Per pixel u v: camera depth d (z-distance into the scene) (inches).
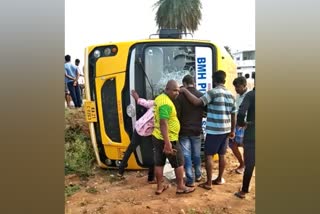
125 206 163.2
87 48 197.3
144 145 193.2
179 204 164.6
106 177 200.5
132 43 192.5
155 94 194.5
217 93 171.3
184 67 198.1
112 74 194.1
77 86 328.2
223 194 175.8
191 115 178.4
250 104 161.8
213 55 199.9
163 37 204.4
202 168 211.5
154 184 190.4
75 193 178.2
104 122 198.7
